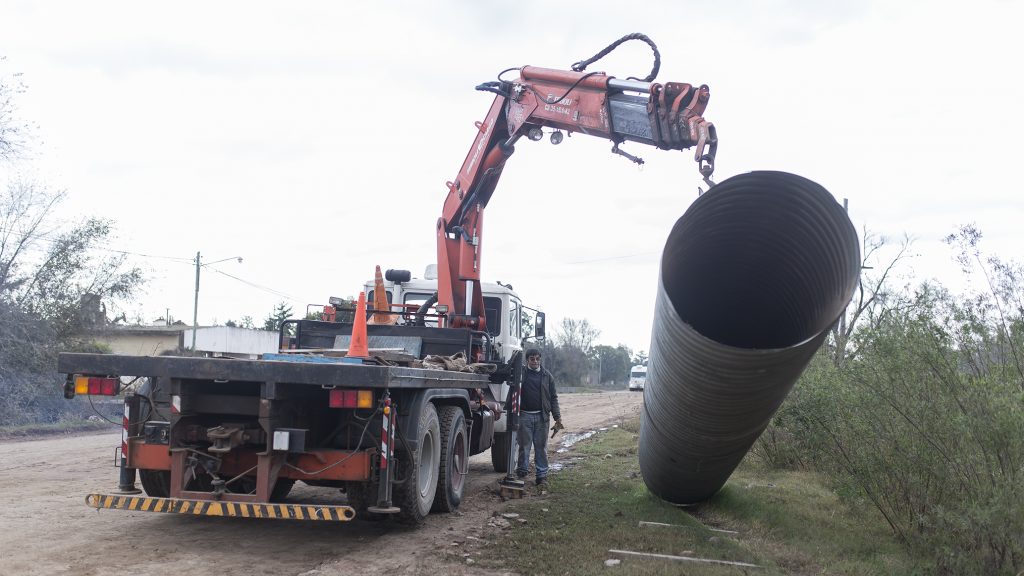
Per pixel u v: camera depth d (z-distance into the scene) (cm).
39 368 1869
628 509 781
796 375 511
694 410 554
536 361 957
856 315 923
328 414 651
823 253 503
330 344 931
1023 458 529
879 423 648
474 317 1023
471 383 814
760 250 552
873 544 660
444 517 745
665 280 501
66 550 576
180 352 1642
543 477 948
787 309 589
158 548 594
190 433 608
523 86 909
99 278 2031
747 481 969
